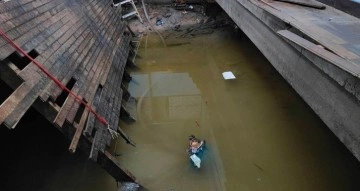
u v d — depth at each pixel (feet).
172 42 35.17
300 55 13.87
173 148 18.11
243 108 21.90
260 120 20.42
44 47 13.21
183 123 20.62
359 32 13.92
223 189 15.11
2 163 16.52
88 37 19.54
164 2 42.73
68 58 14.79
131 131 19.66
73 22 18.53
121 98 19.84
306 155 17.07
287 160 16.80
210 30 37.58
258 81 25.36
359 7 15.84
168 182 15.53
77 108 13.10
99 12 25.77
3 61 10.19
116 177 14.21
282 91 23.58
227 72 26.81
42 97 10.99
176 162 16.93
